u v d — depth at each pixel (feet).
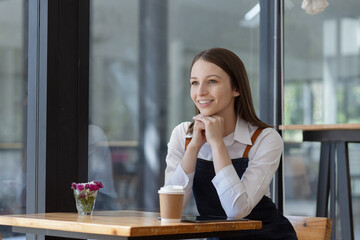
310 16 13.42
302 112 13.23
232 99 6.84
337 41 13.83
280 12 11.36
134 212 6.38
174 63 11.45
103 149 10.00
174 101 11.42
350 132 10.36
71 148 7.83
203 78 6.54
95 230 4.74
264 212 6.66
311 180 12.69
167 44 11.37
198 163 6.74
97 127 10.01
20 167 7.86
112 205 9.98
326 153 10.89
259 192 6.43
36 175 7.64
